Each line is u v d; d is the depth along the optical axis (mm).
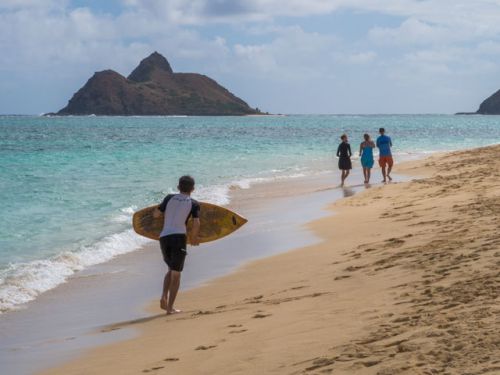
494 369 4406
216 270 11312
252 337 6508
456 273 7906
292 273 10297
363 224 14492
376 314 6594
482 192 17297
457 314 5918
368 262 10000
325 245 12570
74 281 11109
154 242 14586
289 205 19453
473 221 12242
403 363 4793
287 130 113125
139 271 11812
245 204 20047
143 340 7219
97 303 9617
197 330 7277
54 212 18922
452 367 4586
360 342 5621
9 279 10875
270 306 7973
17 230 15977
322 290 8477
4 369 6621
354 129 119000
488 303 6160
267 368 5391
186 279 10805
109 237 14672
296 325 6707
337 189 23469
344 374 4809
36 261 12312
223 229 10047
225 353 6070
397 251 10484
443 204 15656
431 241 10789
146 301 9609
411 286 7676
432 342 5168
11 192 23641
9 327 8445
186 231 9594
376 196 19500
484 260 8336
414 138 79062
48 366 6605
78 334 7914
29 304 9680
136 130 114000
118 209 19438
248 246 13367
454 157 37219
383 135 24609
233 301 8891
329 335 6070
